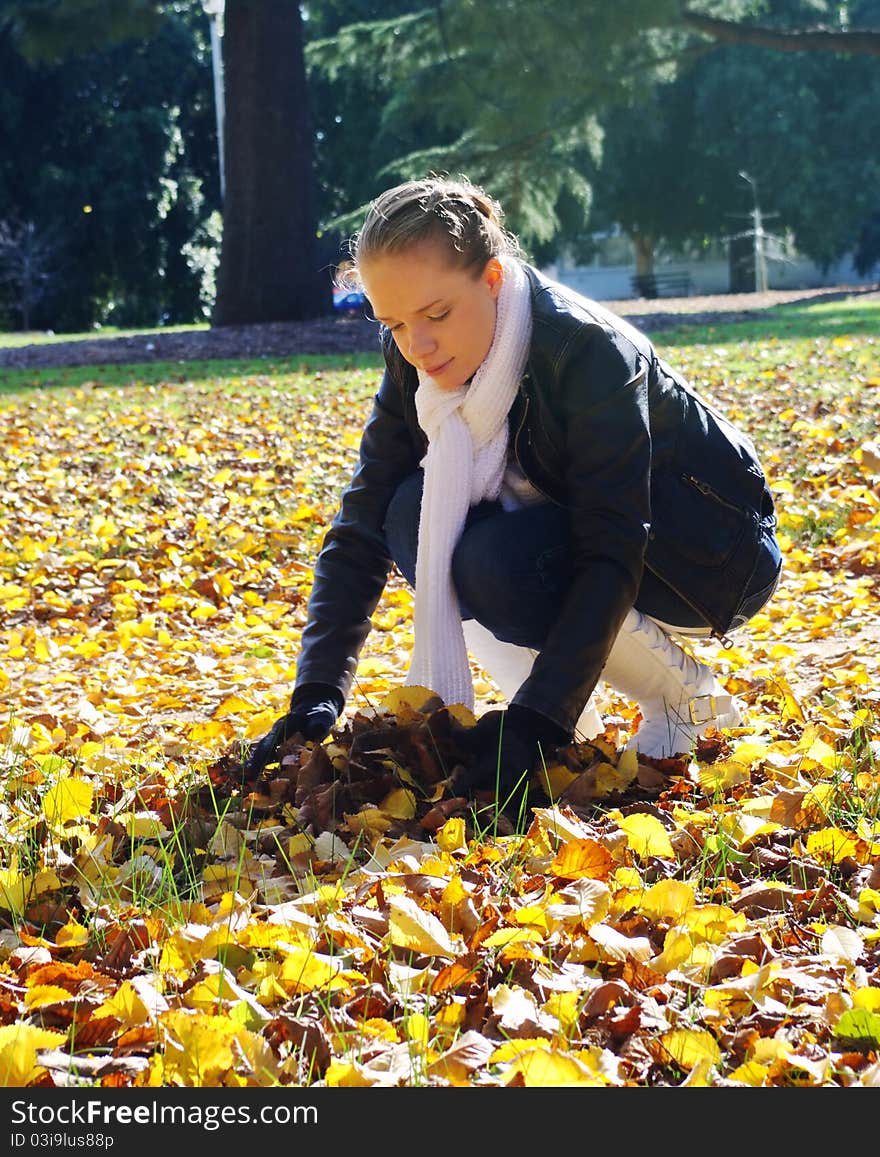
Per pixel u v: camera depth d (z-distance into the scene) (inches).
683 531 107.0
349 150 1589.6
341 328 798.5
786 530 237.8
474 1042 65.4
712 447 109.0
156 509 288.7
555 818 91.7
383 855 92.6
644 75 834.8
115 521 272.7
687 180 1688.0
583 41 799.1
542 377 99.3
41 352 774.5
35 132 1507.1
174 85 1568.7
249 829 101.2
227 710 148.1
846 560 215.2
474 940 76.7
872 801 100.8
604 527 99.5
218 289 884.0
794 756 111.0
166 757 127.5
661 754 113.5
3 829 101.7
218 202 1707.7
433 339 97.2
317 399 469.7
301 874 93.4
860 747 114.1
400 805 100.4
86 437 389.4
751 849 93.5
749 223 1749.5
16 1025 65.9
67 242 1546.5
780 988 71.9
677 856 92.8
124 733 144.4
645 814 92.6
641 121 1562.5
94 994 73.9
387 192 96.6
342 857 95.0
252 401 471.2
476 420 101.7
